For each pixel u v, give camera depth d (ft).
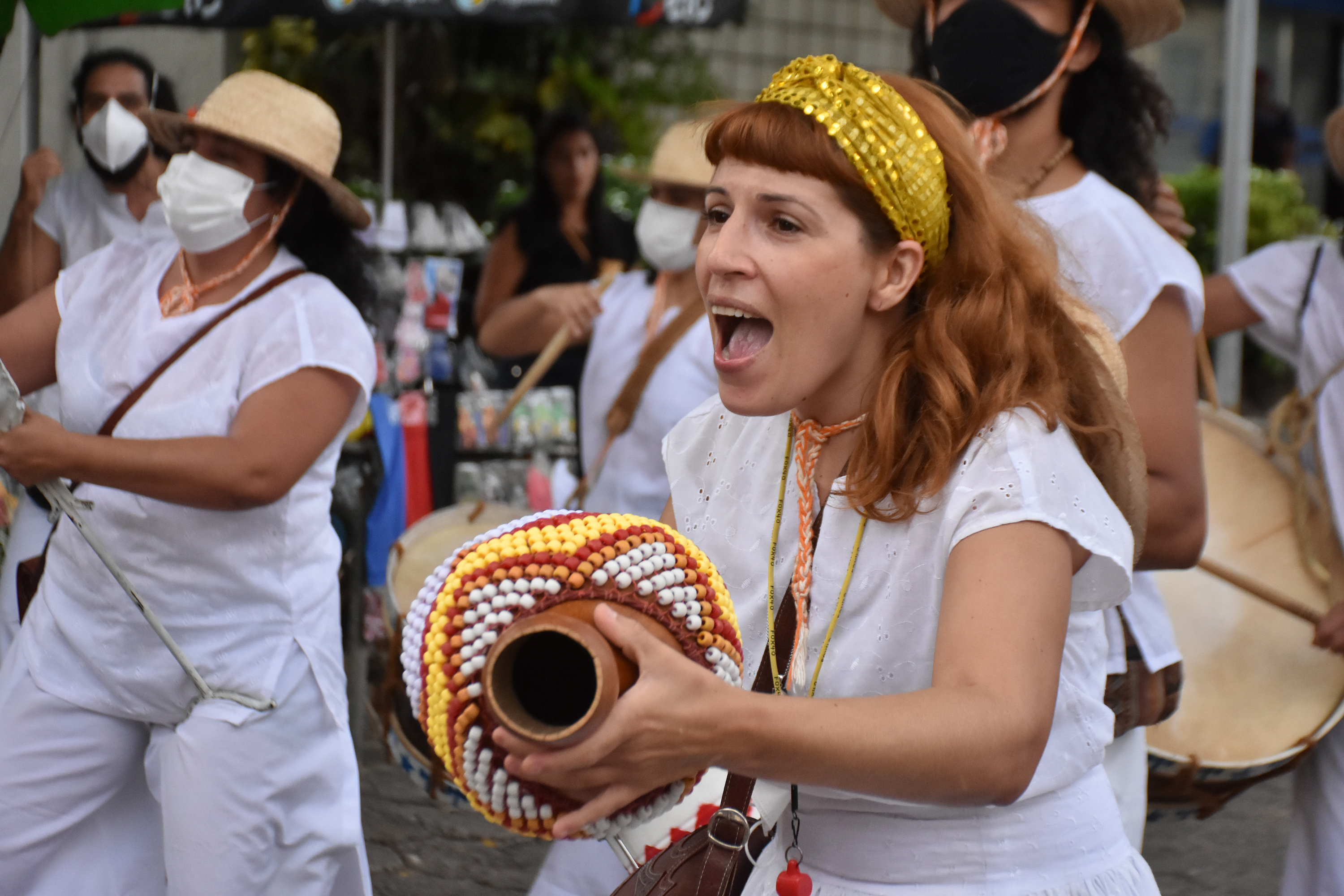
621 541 4.36
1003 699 4.47
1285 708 10.05
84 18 10.18
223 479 8.33
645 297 13.14
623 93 25.90
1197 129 50.49
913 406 5.30
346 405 8.87
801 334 5.10
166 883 9.25
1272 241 36.32
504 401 18.04
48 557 9.05
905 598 5.25
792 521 5.73
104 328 9.04
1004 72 8.23
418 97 23.04
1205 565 10.41
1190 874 14.20
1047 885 5.48
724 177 5.16
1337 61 52.54
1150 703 7.95
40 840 8.95
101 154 12.66
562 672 4.20
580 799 4.20
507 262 18.79
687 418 6.35
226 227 8.75
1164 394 7.69
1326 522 10.88
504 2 15.80
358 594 16.05
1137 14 8.38
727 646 4.48
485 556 4.31
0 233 13.34
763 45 39.17
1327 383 11.12
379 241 18.84
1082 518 4.94
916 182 5.09
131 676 8.73
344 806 9.19
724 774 6.60
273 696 8.75
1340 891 10.17
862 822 5.55
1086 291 7.14
